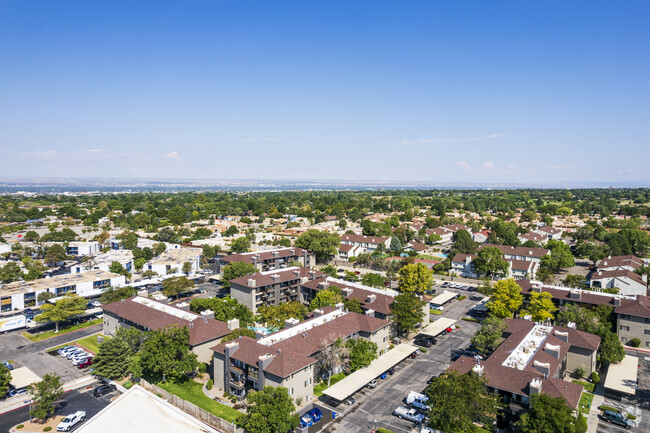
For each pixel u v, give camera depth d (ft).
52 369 334.85
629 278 487.20
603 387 297.94
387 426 252.01
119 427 202.59
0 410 274.36
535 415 214.69
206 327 327.88
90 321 443.73
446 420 226.99
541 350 283.59
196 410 262.47
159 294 503.61
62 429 252.21
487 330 332.39
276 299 469.57
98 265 629.10
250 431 229.66
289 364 264.52
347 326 335.47
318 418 258.78
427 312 414.21
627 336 374.43
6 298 462.60
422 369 328.49
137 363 302.04
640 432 245.04
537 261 638.53
